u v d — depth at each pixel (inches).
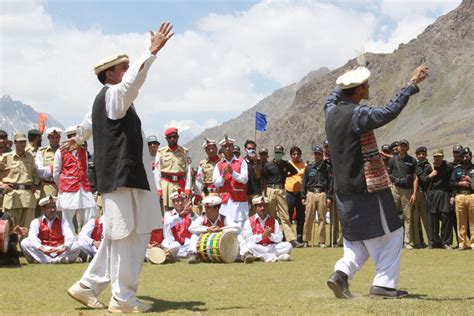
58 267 452.1
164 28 253.1
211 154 614.2
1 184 506.3
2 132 559.5
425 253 531.8
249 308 264.2
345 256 288.7
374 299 280.2
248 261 484.1
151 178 267.1
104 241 268.4
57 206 538.3
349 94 291.7
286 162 641.0
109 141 255.4
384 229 281.6
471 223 564.1
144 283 358.9
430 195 582.2
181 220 523.8
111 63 265.1
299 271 418.6
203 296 305.6
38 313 255.8
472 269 421.4
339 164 285.0
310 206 623.8
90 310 264.2
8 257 459.8
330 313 245.8
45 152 553.3
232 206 576.1
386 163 613.9
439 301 272.2
